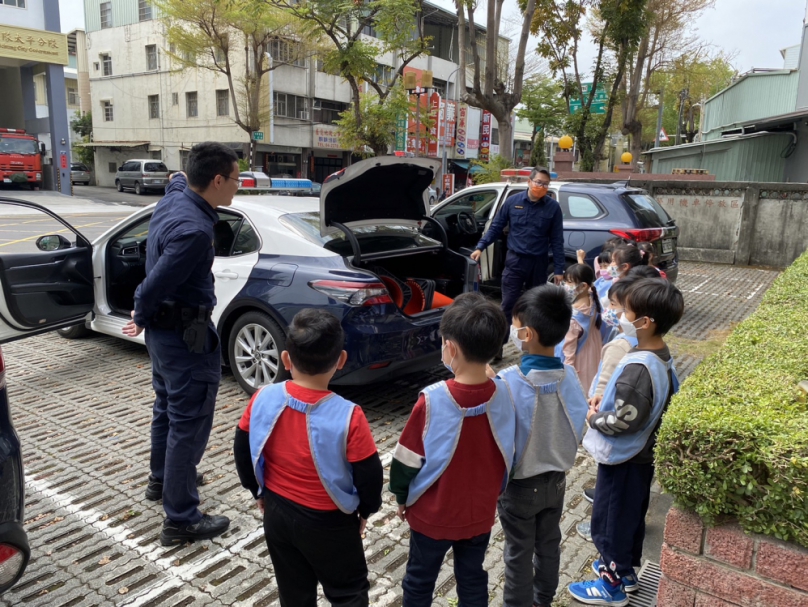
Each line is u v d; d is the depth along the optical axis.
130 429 4.30
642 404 2.31
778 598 1.88
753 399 2.12
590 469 3.91
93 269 5.34
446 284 5.18
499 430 2.05
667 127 43.16
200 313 2.85
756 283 10.55
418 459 2.02
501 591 2.72
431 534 2.07
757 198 12.29
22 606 2.57
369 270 4.53
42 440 4.12
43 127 28.47
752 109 20.34
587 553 3.01
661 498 3.51
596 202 7.36
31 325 4.79
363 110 17.52
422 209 5.24
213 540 3.07
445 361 2.06
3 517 2.08
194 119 31.22
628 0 16.95
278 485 2.08
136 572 2.82
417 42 16.69
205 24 24.92
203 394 2.95
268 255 4.61
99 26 34.19
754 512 1.85
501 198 7.69
